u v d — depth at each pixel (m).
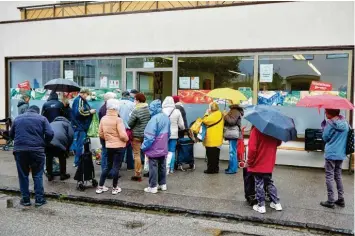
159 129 7.33
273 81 10.10
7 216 6.20
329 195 6.59
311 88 9.77
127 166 9.40
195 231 5.64
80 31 12.13
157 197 7.13
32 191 7.62
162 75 11.24
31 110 6.82
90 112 9.35
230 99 8.70
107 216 6.30
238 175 8.89
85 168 7.55
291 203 6.82
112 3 12.11
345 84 9.47
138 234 5.47
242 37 10.22
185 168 9.56
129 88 11.68
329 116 6.53
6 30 13.20
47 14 13.12
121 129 7.19
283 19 9.83
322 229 5.68
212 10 10.48
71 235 5.36
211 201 6.91
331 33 9.45
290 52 9.86
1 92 13.41
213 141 8.95
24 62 13.16
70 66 12.45
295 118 9.95
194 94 10.90
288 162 9.93
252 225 5.95
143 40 11.31
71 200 7.19
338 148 6.45
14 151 6.64
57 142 7.93
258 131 6.19
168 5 11.38
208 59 10.70
